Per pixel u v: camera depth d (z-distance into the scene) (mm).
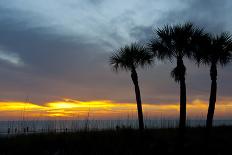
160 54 23922
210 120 23828
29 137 26047
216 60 24203
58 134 27203
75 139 25062
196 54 23969
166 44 23656
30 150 22531
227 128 32250
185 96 23578
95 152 21703
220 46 23828
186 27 23547
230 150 22547
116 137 25422
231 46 24031
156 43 24141
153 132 28328
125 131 26797
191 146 23578
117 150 21875
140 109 26625
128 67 27172
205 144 23031
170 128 31031
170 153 21562
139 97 26844
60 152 21859
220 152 22109
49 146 23656
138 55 26656
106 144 23562
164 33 23703
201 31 23797
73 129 28641
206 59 24312
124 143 23656
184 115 23375
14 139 25578
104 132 27016
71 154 21406
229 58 24266
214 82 24141
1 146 23625
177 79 23781
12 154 21766
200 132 29422
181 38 23250
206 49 23797
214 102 24016
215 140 25938
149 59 26875
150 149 22266
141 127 26125
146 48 26906
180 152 21688
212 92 24109
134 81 27172
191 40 23578
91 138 25141
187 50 23516
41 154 21797
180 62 23703
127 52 26844
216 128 32562
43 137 25656
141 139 24578
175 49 23578
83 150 22328
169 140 25016
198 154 21703
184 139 25094
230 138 26688
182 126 23188
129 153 21250
